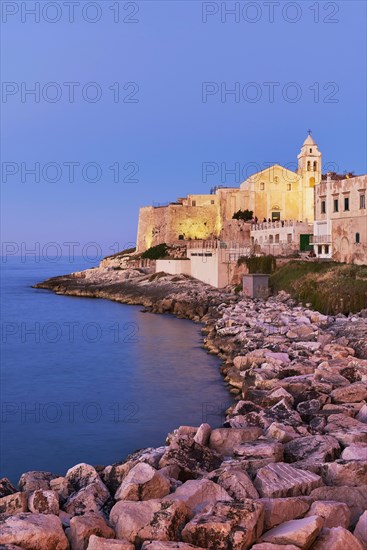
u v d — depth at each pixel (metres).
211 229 136.88
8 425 26.30
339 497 11.27
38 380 36.59
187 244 124.44
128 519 10.36
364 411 18.05
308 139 123.56
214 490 11.41
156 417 26.97
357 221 66.38
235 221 113.81
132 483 11.76
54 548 9.88
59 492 13.09
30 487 13.12
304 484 11.80
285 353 31.84
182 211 136.00
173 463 13.63
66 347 49.88
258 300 67.75
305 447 14.45
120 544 9.47
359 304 53.44
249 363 32.25
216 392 31.30
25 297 106.94
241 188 132.00
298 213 124.56
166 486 11.96
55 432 25.12
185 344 48.88
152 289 94.12
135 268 122.06
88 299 101.44
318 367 26.00
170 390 32.22
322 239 72.81
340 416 17.72
